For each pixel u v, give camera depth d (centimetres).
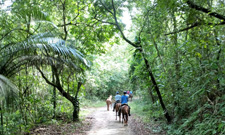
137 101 2264
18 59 685
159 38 775
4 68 670
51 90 1252
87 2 1127
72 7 1131
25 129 807
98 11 1122
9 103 542
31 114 975
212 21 561
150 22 818
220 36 620
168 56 878
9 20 789
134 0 938
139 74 1085
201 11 548
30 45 682
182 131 750
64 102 1372
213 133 574
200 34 575
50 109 1171
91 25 1160
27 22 742
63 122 1168
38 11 746
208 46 666
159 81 1008
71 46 824
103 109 2153
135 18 983
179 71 877
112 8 1108
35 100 968
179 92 882
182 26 607
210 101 696
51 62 776
